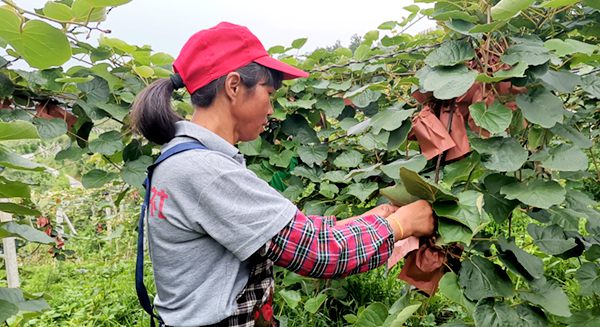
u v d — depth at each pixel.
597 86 1.41
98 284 3.78
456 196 1.20
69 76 2.09
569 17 1.61
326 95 2.59
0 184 1.30
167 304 1.14
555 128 1.39
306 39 2.55
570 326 1.55
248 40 1.15
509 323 1.26
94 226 6.13
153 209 1.11
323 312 2.70
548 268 2.77
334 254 1.06
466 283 1.29
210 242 1.09
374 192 2.44
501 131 1.24
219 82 1.13
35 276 4.88
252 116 1.18
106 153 2.09
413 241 1.24
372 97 2.43
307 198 2.61
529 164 1.58
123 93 2.12
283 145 2.56
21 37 1.17
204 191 1.04
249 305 1.16
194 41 1.15
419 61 2.47
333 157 2.61
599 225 1.48
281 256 1.05
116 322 3.04
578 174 2.05
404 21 2.58
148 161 2.18
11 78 2.03
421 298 1.87
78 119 2.17
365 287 2.82
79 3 1.41
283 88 2.53
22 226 1.50
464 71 1.30
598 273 1.62
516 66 1.25
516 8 1.17
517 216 3.39
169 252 1.10
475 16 1.33
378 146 2.24
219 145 1.13
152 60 2.16
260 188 1.09
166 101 1.17
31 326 3.20
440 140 1.32
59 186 6.89
